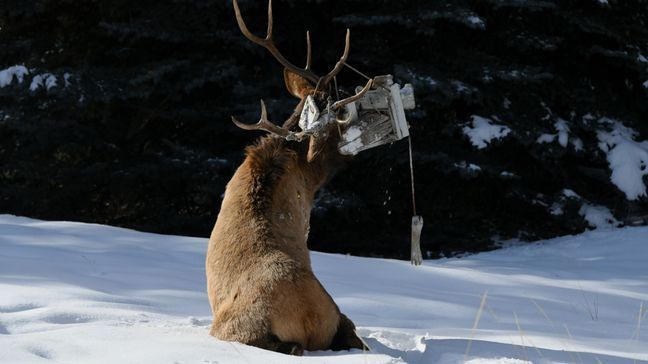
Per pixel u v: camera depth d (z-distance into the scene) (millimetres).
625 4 26875
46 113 23672
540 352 7434
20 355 6195
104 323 7988
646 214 25750
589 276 16062
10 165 24031
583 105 26266
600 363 6992
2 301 8750
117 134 24953
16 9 23672
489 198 26047
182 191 25078
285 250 7484
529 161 25562
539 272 16453
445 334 8961
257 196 7668
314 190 8344
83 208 25641
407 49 24297
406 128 7934
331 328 7211
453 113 24562
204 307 9648
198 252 13609
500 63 24547
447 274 13398
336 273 12695
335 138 8156
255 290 7078
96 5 24516
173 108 24609
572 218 25531
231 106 24219
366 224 25641
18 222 15148
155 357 6250
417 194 25391
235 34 23922
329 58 23969
